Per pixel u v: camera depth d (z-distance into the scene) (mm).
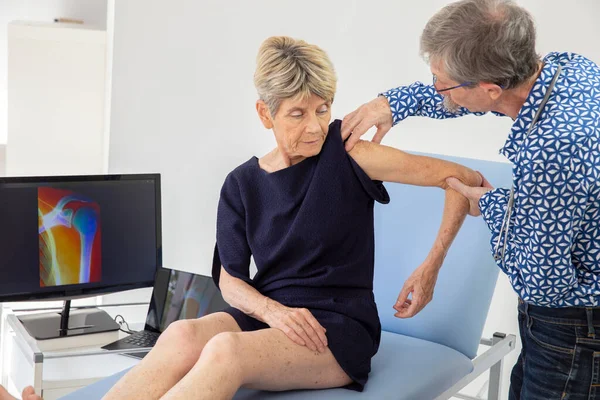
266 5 2863
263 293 1859
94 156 3361
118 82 2742
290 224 1816
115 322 2484
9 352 2523
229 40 2844
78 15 5711
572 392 1635
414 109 1915
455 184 1841
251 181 1867
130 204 2498
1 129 5891
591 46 2639
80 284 2416
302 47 1709
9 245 2326
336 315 1773
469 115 2822
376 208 2299
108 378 1821
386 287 2244
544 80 1509
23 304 3152
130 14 2711
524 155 1482
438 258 1879
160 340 1648
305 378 1702
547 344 1661
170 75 2791
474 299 2127
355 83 2938
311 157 1815
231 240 1875
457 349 2129
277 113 1734
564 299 1591
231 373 1525
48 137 3305
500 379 2324
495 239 1681
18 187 2342
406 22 2855
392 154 1809
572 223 1480
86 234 2426
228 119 2893
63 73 3279
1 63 5789
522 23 1481
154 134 2811
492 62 1486
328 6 2906
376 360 1956
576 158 1436
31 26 3215
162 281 2494
